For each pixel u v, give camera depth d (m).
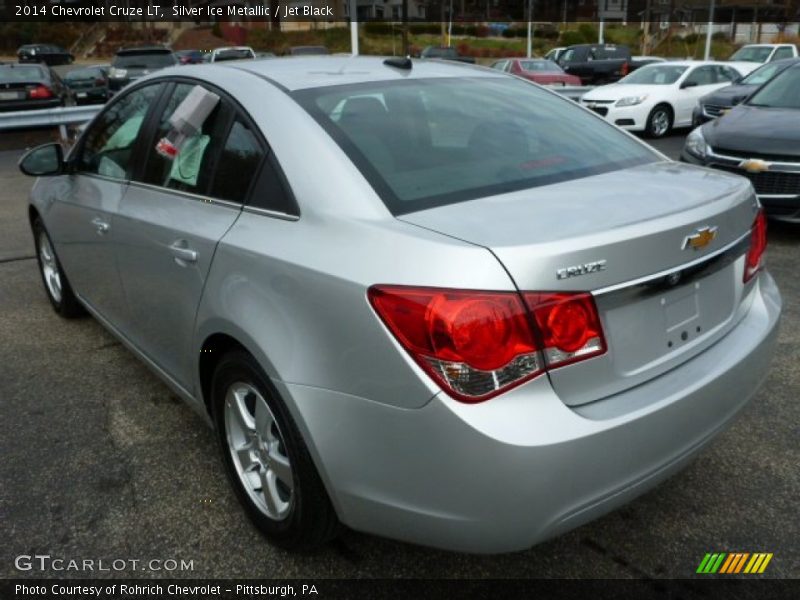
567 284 1.78
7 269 5.58
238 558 2.38
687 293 2.10
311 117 2.34
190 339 2.57
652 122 13.37
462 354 1.71
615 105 13.27
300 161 2.22
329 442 1.97
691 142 6.31
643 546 2.39
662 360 2.04
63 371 3.76
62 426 3.20
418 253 1.81
